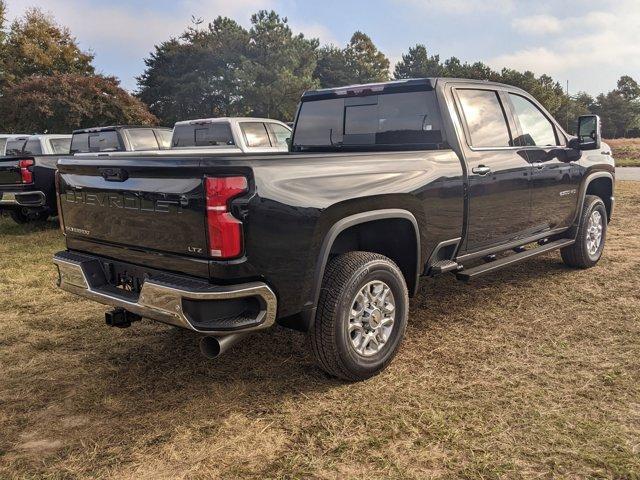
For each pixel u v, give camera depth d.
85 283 3.31
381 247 3.77
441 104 4.04
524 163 4.61
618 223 8.75
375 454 2.62
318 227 3.01
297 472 2.50
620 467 2.46
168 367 3.65
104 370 3.62
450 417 2.92
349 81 70.75
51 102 26.75
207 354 2.83
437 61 87.94
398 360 3.68
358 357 3.31
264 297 2.81
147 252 3.03
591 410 2.96
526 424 2.84
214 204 2.66
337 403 3.12
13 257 7.20
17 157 8.74
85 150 10.70
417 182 3.59
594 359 3.61
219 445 2.73
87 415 3.06
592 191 6.27
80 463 2.61
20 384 3.44
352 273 3.20
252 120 9.78
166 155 2.94
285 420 2.95
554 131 5.25
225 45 49.06
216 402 3.17
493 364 3.58
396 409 3.03
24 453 2.71
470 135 4.19
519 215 4.66
